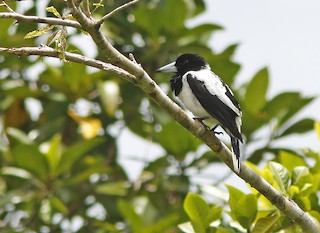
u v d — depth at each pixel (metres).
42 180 12.72
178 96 11.16
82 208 13.51
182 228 9.34
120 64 7.84
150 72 13.77
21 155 12.47
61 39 7.43
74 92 13.55
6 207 13.38
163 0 14.23
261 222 8.90
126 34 13.77
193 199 9.12
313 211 9.14
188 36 13.65
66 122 14.08
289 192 9.26
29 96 13.46
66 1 7.22
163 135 12.76
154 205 13.09
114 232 12.41
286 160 10.38
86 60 7.75
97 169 12.59
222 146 8.82
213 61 13.60
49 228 13.35
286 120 12.90
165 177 13.12
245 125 12.95
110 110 12.77
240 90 13.54
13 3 12.41
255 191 9.33
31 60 13.69
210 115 10.77
